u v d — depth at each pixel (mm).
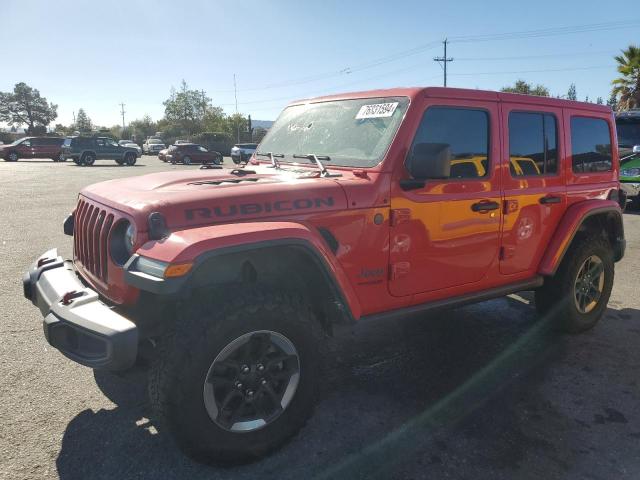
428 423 3189
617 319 5047
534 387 3660
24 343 4184
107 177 21375
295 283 3074
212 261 2668
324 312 3186
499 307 5355
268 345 2738
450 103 3436
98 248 3014
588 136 4473
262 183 3045
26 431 3008
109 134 89562
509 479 2678
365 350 4266
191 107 77438
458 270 3586
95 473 2662
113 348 2426
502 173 3742
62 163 34531
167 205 2637
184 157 34094
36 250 7422
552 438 3047
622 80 28594
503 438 3041
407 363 4027
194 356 2504
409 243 3285
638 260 7363
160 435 2992
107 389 3502
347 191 3033
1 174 22953
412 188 3232
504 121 3746
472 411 3334
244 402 2723
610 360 4109
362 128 3492
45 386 3525
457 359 4109
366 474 2695
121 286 2732
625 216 11234
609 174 4711
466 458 2846
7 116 116062
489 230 3693
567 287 4402
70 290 2852
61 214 10867
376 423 3182
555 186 4137
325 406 3377
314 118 3984
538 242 4082
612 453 2912
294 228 2709
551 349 4309
